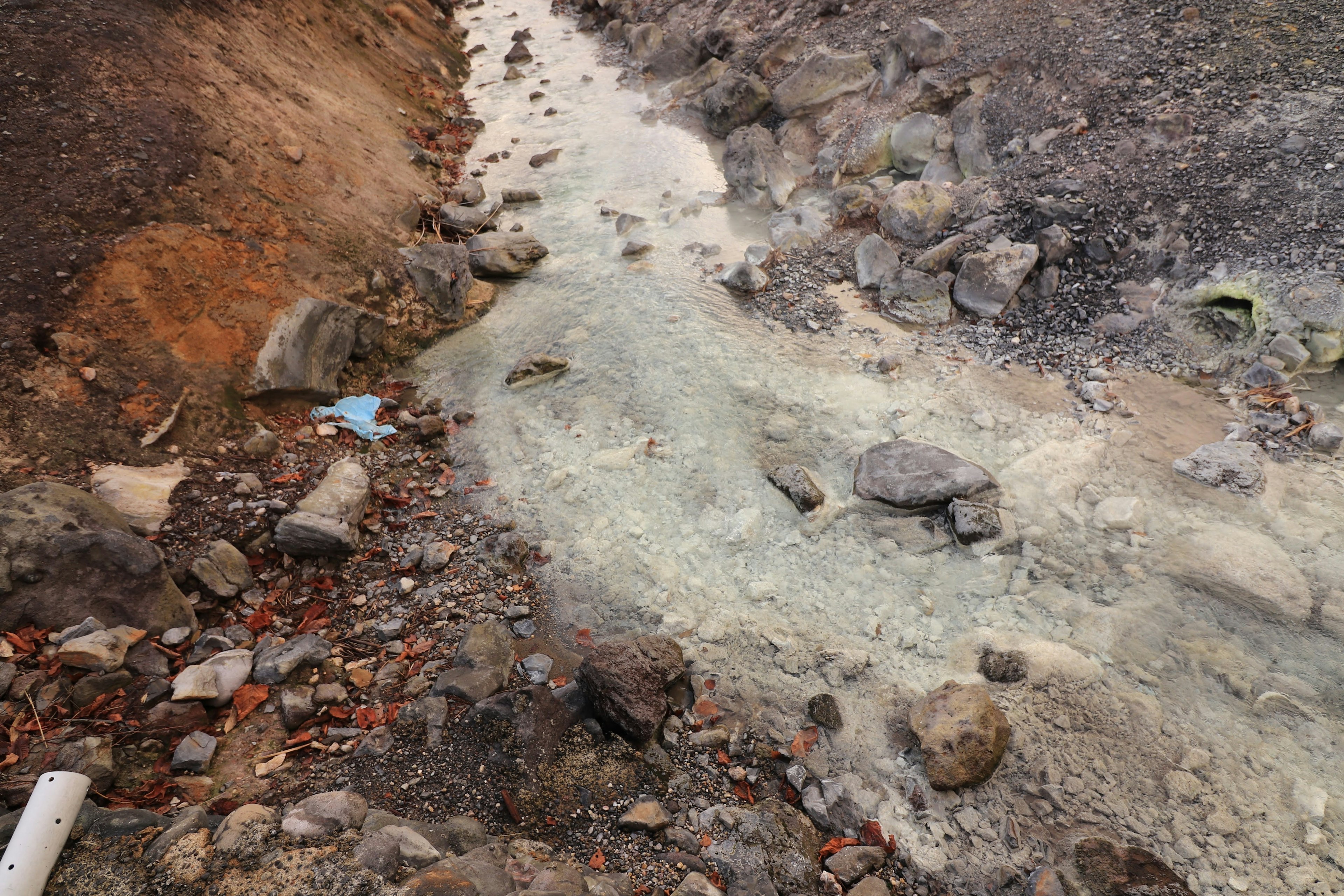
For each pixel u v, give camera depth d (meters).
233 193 5.66
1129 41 6.82
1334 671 3.49
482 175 8.48
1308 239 5.12
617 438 5.07
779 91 8.15
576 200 7.89
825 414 5.14
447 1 12.81
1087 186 6.07
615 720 3.31
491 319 6.35
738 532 4.38
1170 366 5.21
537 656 3.74
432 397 5.59
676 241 7.05
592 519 4.54
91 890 2.36
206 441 4.54
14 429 3.91
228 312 5.05
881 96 7.78
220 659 3.36
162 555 3.51
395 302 6.04
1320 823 2.99
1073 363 5.37
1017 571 4.07
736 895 2.69
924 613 3.93
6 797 2.68
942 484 4.39
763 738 3.44
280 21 8.02
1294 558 3.95
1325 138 5.53
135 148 5.33
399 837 2.61
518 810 2.97
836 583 4.12
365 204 6.65
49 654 3.14
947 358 5.54
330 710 3.35
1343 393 4.78
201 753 3.03
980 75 7.26
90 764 2.81
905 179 7.50
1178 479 4.43
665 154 8.53
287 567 4.09
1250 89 6.08
